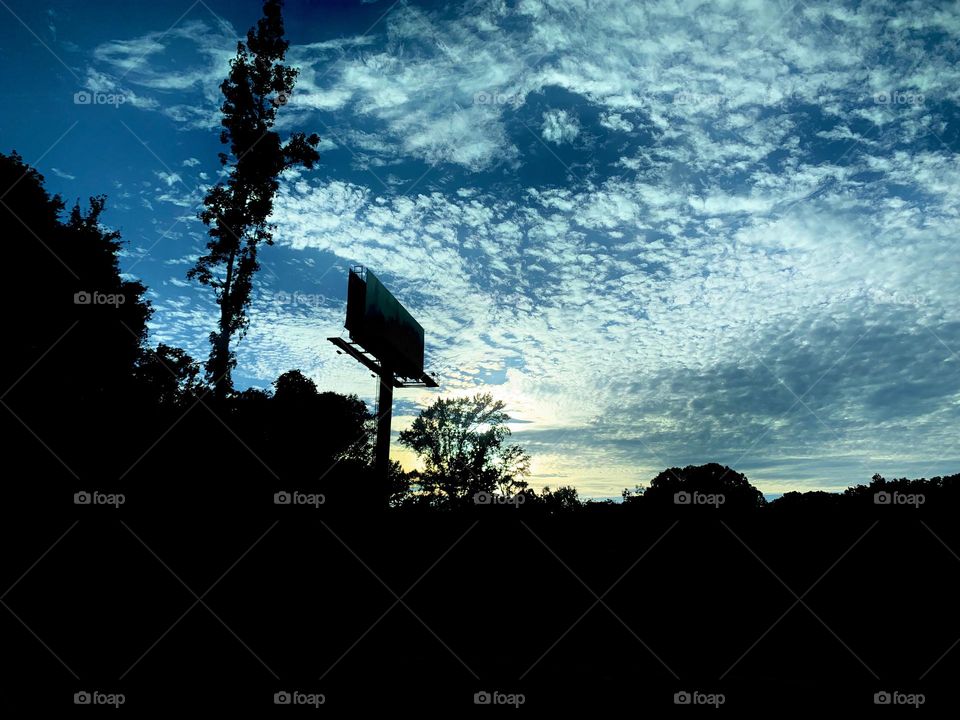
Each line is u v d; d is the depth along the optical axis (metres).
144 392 23.98
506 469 47.41
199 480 23.19
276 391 38.12
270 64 34.03
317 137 34.62
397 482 45.47
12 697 9.23
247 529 23.09
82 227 24.98
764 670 13.54
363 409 44.66
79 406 21.14
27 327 20.17
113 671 11.23
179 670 11.75
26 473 17.97
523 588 24.20
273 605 19.19
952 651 15.03
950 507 25.31
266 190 32.94
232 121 33.31
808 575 23.38
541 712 10.23
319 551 23.92
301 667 12.98
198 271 31.56
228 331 31.14
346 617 19.34
